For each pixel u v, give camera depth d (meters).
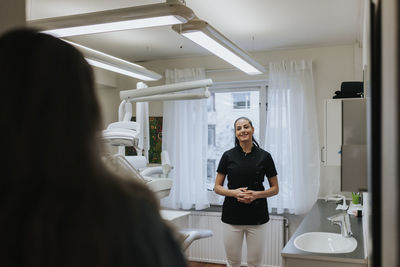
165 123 4.76
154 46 4.24
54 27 2.12
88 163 0.54
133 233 0.53
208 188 4.80
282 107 4.28
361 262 2.09
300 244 2.54
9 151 0.51
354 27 3.52
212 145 4.82
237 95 4.75
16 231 0.50
